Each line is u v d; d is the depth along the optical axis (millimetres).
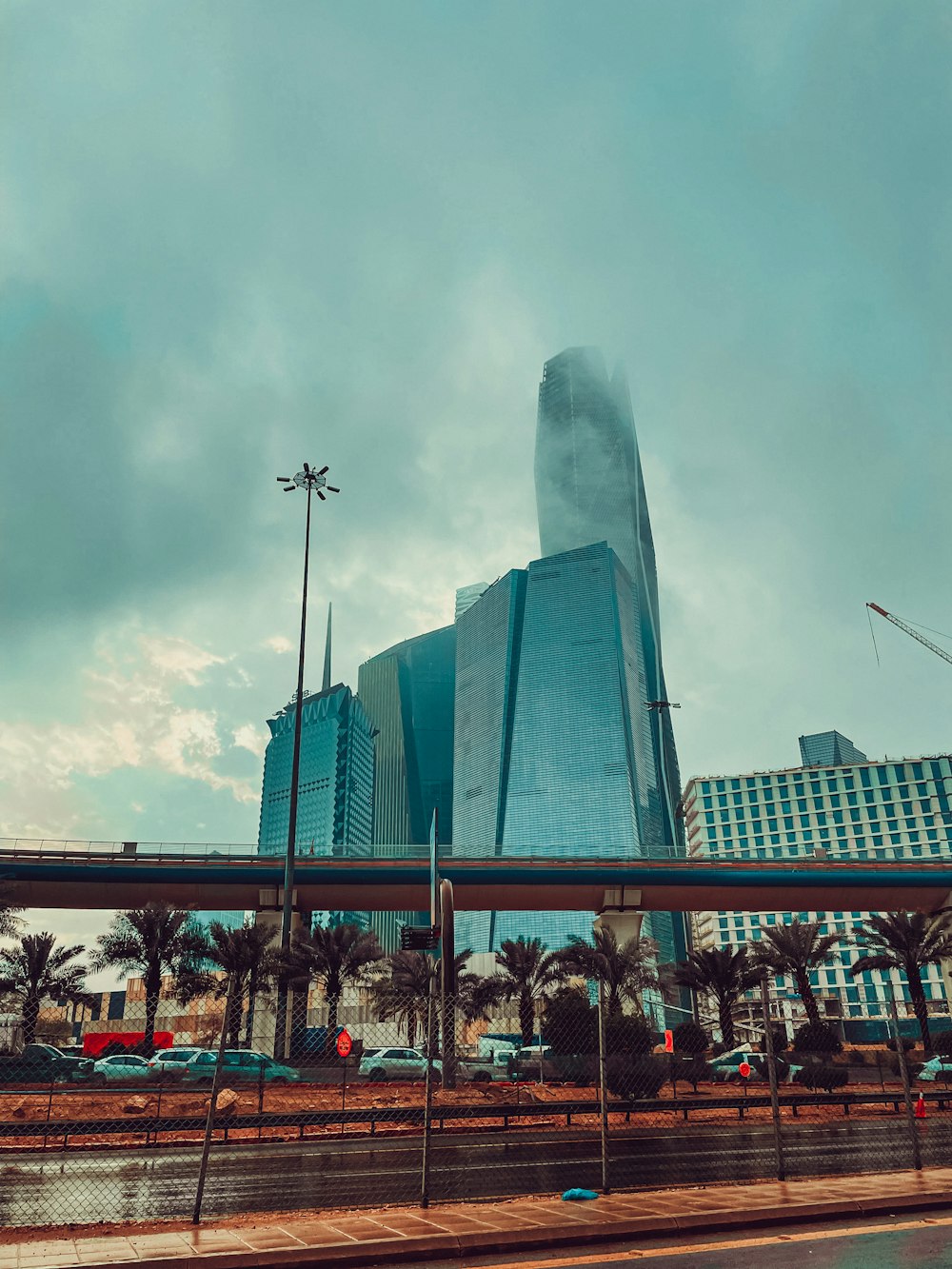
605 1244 11047
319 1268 10062
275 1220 12188
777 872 85062
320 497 70125
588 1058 34719
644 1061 33156
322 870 80625
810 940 65688
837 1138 24000
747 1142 22734
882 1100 31312
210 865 79438
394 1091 33312
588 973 58438
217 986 52812
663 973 63438
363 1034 56688
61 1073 36719
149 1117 25469
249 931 54250
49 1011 68312
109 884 79125
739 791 185750
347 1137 24375
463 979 55844
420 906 84562
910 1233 11531
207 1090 31453
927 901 86375
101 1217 13000
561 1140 23594
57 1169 18344
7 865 77000
